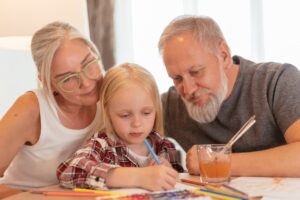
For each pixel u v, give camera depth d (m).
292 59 2.56
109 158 1.28
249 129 1.42
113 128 1.34
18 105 1.38
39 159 1.42
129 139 1.29
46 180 1.45
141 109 1.28
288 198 0.92
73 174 1.15
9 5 1.99
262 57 2.63
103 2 2.83
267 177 1.17
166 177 1.05
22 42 2.20
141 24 2.88
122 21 2.84
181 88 1.37
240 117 1.43
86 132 1.44
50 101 1.38
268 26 2.61
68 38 1.32
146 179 1.07
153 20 2.86
